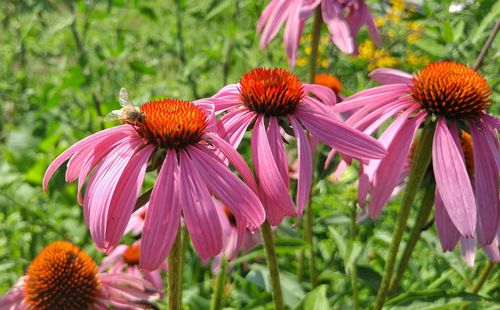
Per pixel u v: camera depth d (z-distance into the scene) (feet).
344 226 2.07
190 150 1.29
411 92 1.50
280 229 2.00
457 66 1.49
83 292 1.76
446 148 1.39
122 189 1.24
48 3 2.60
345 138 1.39
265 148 1.35
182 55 3.21
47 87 2.68
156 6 3.33
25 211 2.40
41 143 2.55
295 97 1.41
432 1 2.44
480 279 1.70
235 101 1.45
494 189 1.39
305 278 2.04
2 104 3.30
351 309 1.87
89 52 2.60
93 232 1.23
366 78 2.70
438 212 1.43
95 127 2.64
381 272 1.95
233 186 1.25
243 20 3.18
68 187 2.39
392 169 1.42
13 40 3.59
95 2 2.69
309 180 1.34
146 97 2.89
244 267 1.93
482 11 1.98
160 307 1.79
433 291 1.43
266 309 1.75
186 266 1.94
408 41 2.56
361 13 1.87
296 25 1.82
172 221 1.21
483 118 1.46
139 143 1.29
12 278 2.21
